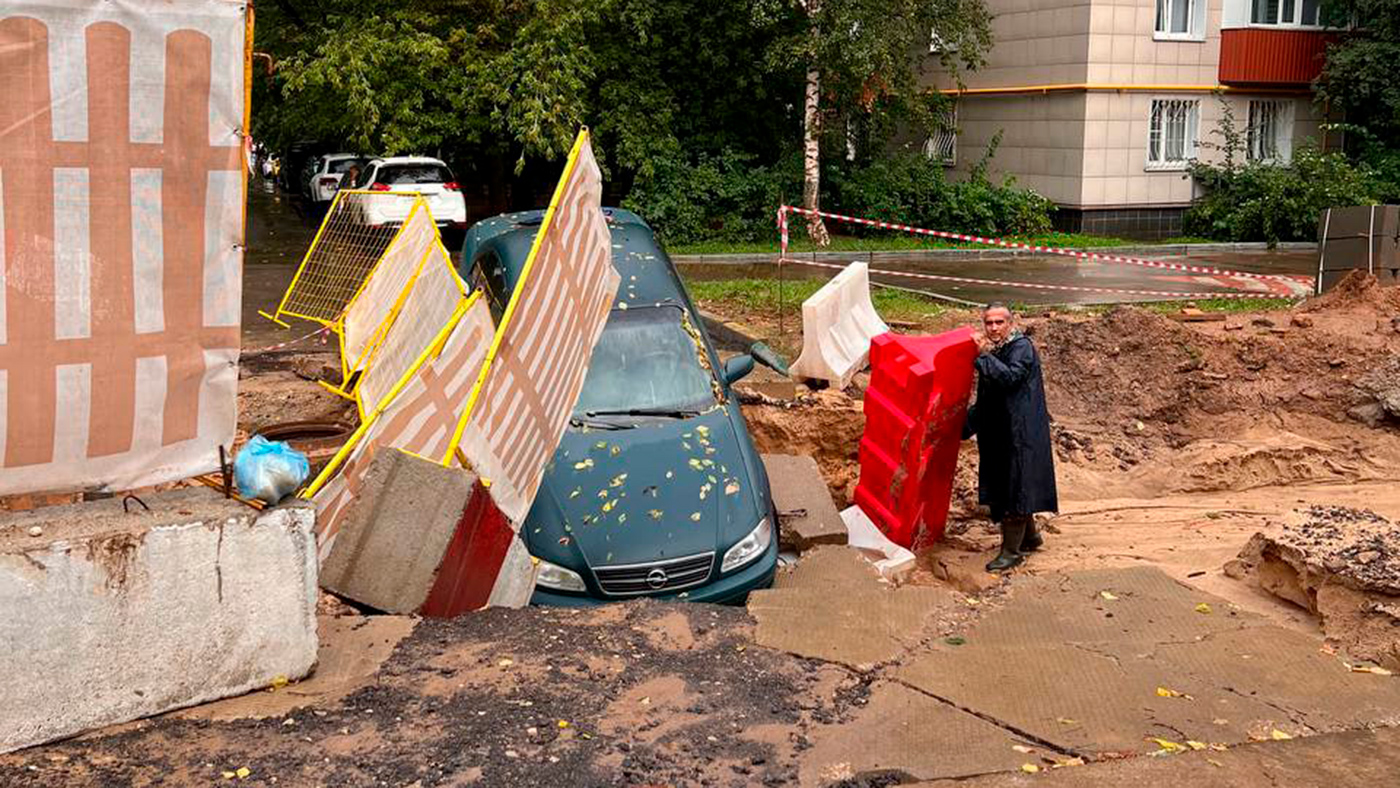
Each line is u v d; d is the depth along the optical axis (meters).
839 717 4.45
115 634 4.09
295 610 4.49
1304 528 6.08
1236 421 10.30
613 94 23.47
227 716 4.24
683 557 6.39
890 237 24.80
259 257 21.20
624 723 4.35
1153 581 6.03
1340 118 27.61
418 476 5.29
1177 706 4.55
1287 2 26.56
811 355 11.02
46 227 3.79
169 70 3.88
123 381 3.98
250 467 4.35
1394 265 14.55
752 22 22.38
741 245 23.38
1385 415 9.97
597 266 6.84
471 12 21.95
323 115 23.14
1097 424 10.55
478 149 25.42
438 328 7.93
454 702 4.45
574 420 7.36
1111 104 25.05
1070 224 25.61
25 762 3.88
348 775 3.89
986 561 7.71
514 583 5.82
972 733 4.31
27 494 4.01
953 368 7.41
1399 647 4.99
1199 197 26.31
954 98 27.75
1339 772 3.94
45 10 3.68
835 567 6.58
